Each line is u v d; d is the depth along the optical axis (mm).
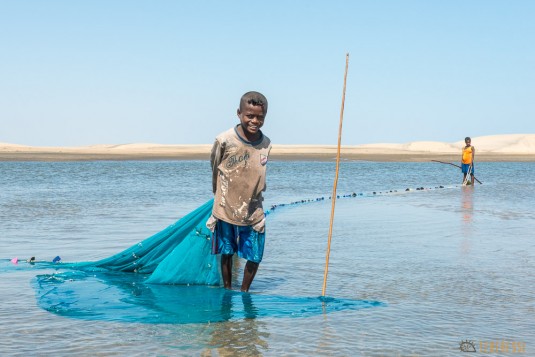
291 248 8398
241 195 5875
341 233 9867
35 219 11570
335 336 4438
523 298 5621
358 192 19922
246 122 5785
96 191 18719
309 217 12188
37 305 5289
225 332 4527
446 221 11508
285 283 6305
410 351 4125
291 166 43219
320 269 6980
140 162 50062
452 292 5840
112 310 5133
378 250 8227
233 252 5996
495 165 50219
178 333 4488
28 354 4012
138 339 4340
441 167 44875
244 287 5980
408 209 13852
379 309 5211
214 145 5910
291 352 4078
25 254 7949
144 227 10516
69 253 8039
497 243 8836
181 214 12508
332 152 89375
